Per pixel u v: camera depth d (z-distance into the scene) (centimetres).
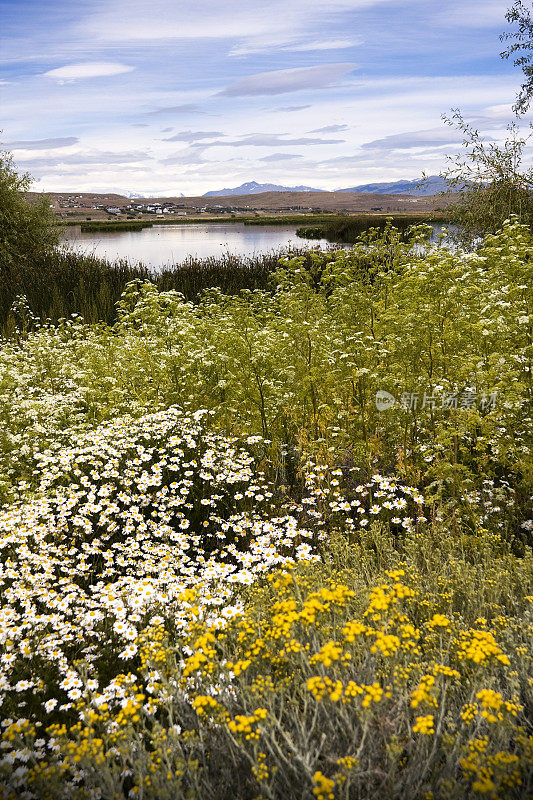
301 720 204
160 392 661
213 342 658
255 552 379
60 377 743
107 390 675
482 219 1085
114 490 469
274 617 226
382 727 197
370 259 866
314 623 223
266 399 570
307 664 216
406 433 497
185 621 289
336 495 445
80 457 485
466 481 413
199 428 542
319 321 717
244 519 430
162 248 3222
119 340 905
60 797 183
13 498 444
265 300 1029
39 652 284
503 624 259
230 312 895
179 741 207
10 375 698
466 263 555
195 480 493
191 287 1462
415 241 839
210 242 3778
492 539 365
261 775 173
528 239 564
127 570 371
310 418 557
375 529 378
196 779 183
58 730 201
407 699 205
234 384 559
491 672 220
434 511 425
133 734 205
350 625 211
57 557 386
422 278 490
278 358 587
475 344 476
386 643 200
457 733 192
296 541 413
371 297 721
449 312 483
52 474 472
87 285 1421
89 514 431
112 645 304
